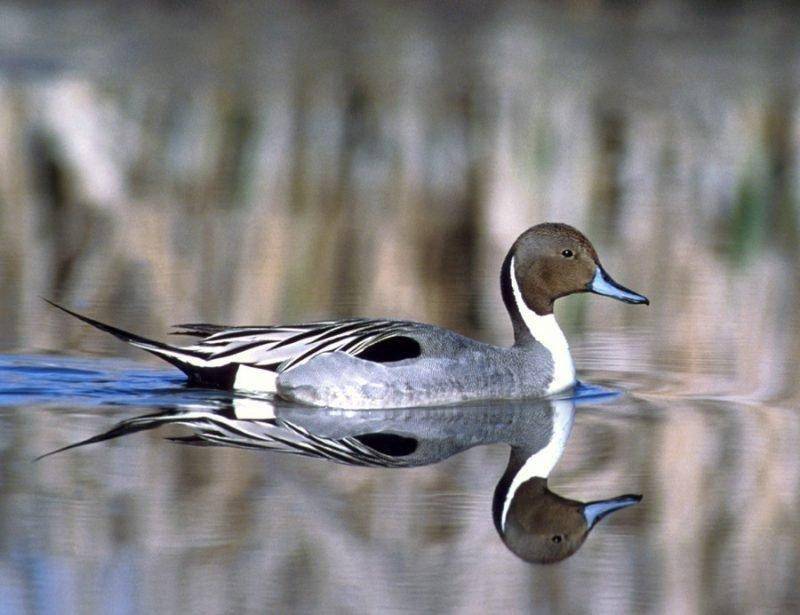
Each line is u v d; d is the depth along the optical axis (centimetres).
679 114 2683
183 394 1257
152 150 2330
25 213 1942
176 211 1978
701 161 2380
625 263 1802
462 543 900
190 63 3000
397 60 3117
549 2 3700
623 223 1997
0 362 1330
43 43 3105
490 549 891
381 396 1241
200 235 1845
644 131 2544
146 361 1359
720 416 1212
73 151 2245
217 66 2984
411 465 1065
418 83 2886
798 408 1240
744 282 1742
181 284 1641
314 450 1097
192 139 2405
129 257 1744
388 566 853
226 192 2114
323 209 2012
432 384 1255
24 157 2202
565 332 1537
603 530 935
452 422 1206
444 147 2397
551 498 991
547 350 1312
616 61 3139
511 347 1318
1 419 1159
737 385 1327
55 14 3409
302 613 780
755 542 915
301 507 952
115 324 1475
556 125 2562
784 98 2798
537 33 3431
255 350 1266
